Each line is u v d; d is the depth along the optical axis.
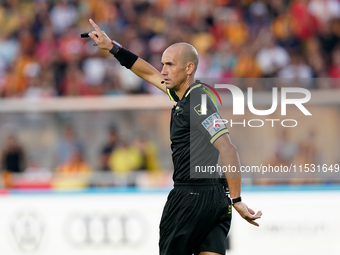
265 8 38.34
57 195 22.12
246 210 10.28
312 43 36.78
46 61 36.91
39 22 40.03
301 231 20.97
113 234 21.78
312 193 21.16
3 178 23.05
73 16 40.03
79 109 23.80
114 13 39.91
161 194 21.97
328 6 37.75
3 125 23.83
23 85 35.81
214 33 38.00
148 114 23.72
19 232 22.02
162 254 11.20
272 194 21.19
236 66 35.47
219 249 10.69
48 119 23.95
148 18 39.50
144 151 23.66
